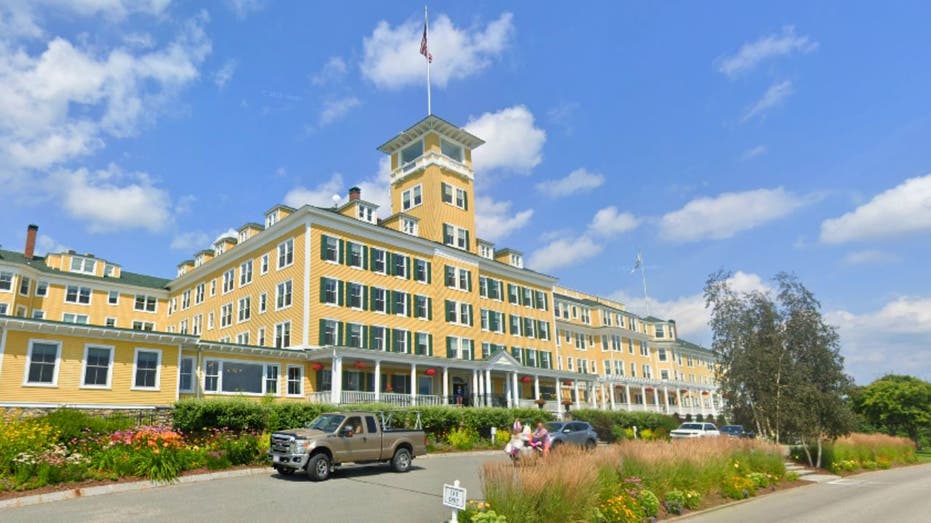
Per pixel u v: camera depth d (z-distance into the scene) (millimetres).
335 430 17719
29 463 14344
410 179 49125
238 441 19469
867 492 20125
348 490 15445
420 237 42250
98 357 25578
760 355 26266
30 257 49469
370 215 40781
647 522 13625
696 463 17625
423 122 47562
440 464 22250
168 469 16219
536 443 19281
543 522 11531
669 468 16562
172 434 17750
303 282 35156
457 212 48031
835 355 26531
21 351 23641
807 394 25375
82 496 14016
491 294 49375
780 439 26641
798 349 26562
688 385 72875
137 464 16109
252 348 31406
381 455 18625
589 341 67688
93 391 25062
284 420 23781
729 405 27734
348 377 36438
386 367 38938
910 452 37656
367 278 38500
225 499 13930
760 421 26438
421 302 41781
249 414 22781
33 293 46562
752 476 19828
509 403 43062
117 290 51219
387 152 52250
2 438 14688
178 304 51375
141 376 26625
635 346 72750
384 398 34688
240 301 41281
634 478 15211
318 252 35969
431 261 43562
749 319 27422
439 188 46906
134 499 13781
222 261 44719
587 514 12258
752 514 15141
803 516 14883
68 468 14875
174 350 27953
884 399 60656
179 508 12875
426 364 38344
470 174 50438
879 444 34625
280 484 16109
